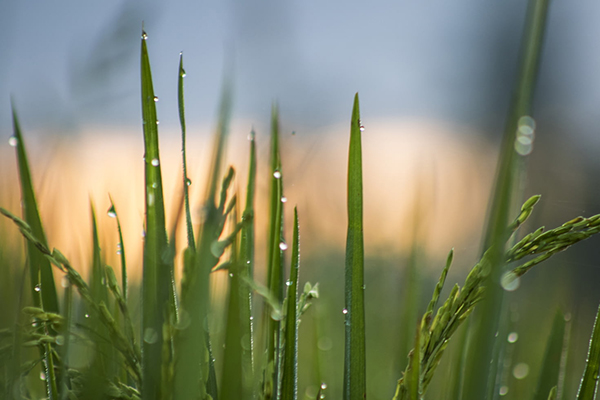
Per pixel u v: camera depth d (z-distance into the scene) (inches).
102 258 29.0
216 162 26.9
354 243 27.5
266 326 28.5
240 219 28.2
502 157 26.7
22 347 27.9
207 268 26.2
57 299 29.2
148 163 26.9
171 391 26.2
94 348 27.1
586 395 27.5
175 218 26.9
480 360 26.9
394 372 33.1
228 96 27.5
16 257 31.8
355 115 27.6
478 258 27.5
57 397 27.5
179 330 26.1
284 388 27.4
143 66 27.1
